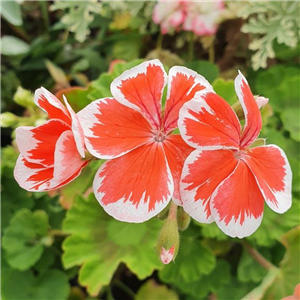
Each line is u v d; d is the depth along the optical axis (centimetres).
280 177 16
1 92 31
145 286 24
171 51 32
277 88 27
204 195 15
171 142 16
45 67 31
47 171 15
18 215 24
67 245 23
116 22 30
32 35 35
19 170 15
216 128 15
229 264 25
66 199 24
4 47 28
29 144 15
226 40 30
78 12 29
